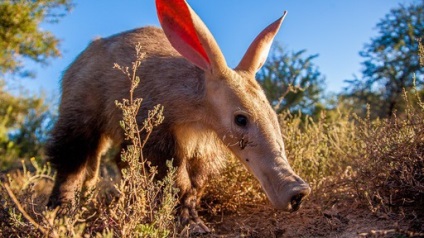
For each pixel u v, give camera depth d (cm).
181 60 158
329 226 140
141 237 124
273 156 134
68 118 172
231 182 166
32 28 307
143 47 164
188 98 152
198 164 160
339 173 168
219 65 147
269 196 132
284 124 182
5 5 298
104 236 113
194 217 154
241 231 149
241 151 142
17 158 274
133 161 131
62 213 147
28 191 141
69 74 178
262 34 157
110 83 163
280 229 144
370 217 141
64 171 173
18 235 128
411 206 142
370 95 320
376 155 149
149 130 139
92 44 177
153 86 155
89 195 146
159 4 147
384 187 146
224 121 145
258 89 148
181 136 155
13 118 301
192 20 145
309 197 159
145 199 133
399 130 151
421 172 143
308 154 176
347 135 192
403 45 325
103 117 168
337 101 300
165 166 153
